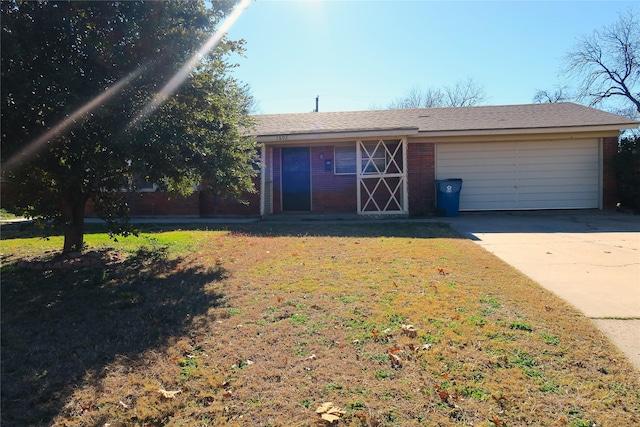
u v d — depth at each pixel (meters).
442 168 12.70
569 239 7.78
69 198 6.00
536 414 2.44
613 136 12.28
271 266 5.80
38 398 2.67
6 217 12.72
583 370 2.90
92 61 4.70
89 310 4.19
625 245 7.11
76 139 4.84
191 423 2.41
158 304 4.34
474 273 5.31
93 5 4.53
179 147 5.23
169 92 5.17
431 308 4.04
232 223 10.54
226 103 6.18
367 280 5.03
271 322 3.82
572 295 4.46
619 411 2.46
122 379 2.89
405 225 9.84
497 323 3.68
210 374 2.92
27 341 3.49
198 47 5.19
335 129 11.54
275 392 2.69
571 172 12.52
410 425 2.36
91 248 6.83
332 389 2.71
